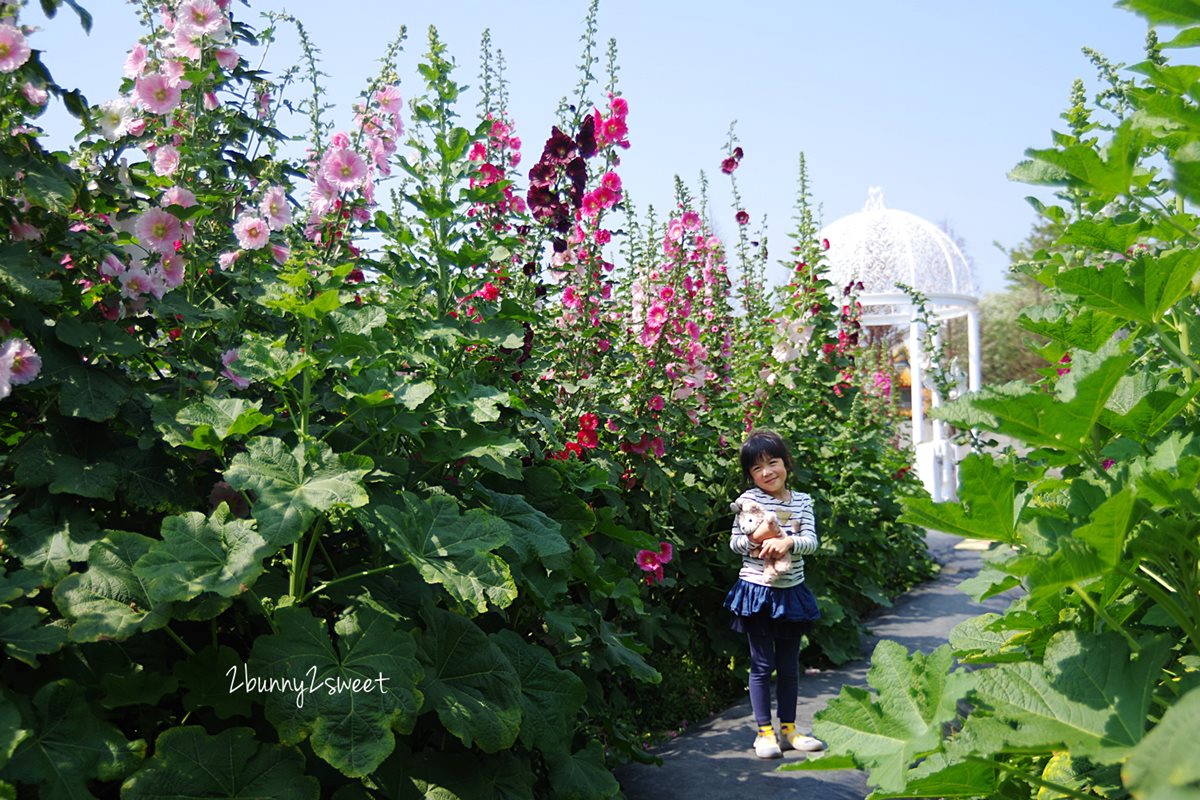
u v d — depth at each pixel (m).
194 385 2.53
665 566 4.98
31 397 2.44
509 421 3.75
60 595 2.01
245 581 1.96
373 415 2.65
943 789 1.18
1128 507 0.99
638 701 4.41
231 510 2.47
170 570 1.98
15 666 2.04
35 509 2.21
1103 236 1.31
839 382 6.60
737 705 4.63
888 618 6.29
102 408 2.25
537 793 3.07
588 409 4.46
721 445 5.43
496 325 3.31
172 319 2.76
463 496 3.06
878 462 7.27
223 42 2.93
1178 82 1.08
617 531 3.63
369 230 3.60
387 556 2.65
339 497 2.12
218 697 2.12
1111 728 1.05
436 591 2.65
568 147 4.09
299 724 2.00
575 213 4.21
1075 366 1.20
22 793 1.93
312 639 2.14
